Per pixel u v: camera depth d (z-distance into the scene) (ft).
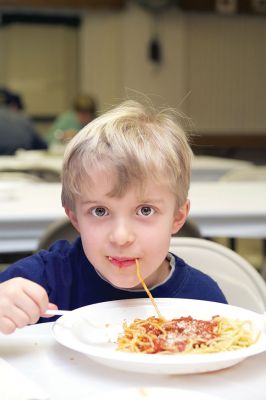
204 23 28.94
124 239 2.92
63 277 3.76
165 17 28.55
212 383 2.48
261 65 29.63
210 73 29.25
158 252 3.06
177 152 3.22
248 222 8.30
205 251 4.62
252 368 2.62
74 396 2.36
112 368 2.61
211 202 8.90
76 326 2.88
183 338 2.68
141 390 2.28
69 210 3.32
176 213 3.27
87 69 28.14
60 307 3.73
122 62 28.43
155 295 3.72
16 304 2.77
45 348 2.85
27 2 26.81
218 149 28.94
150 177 2.98
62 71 27.91
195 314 3.12
